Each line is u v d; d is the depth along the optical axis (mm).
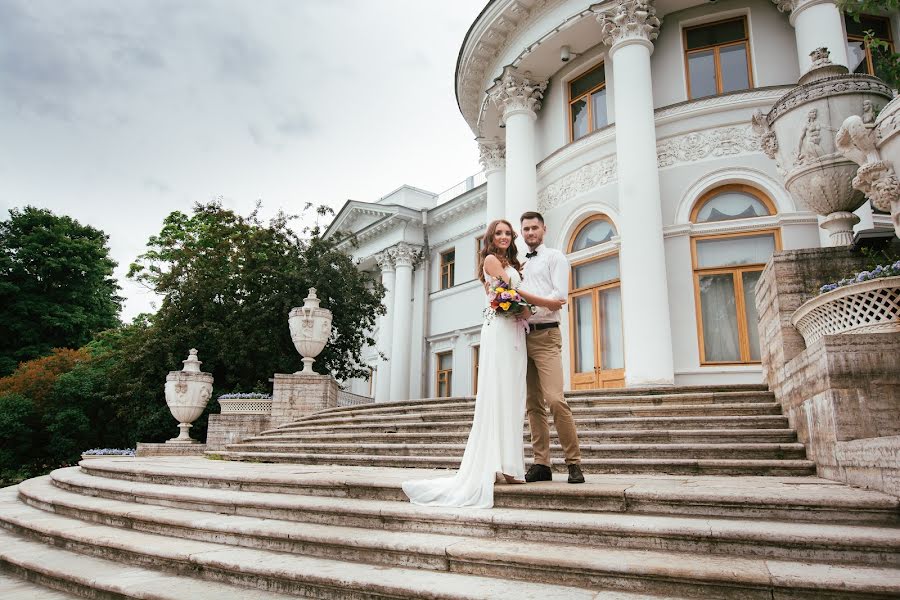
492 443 4277
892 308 4496
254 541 4156
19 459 21672
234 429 14438
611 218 14688
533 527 3562
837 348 4562
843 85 6465
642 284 12766
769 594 2617
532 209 16609
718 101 13797
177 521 4699
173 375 16359
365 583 3111
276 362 18938
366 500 4703
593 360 14562
